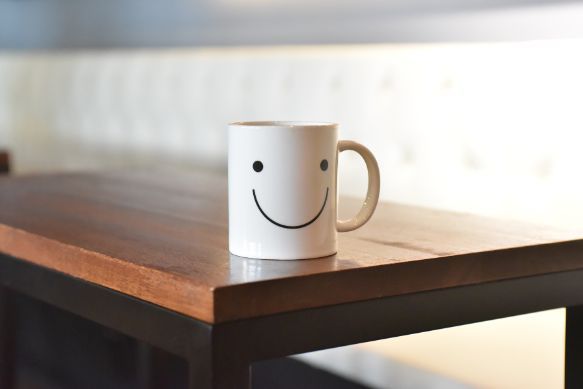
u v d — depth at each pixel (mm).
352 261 1050
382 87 1846
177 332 1009
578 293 1155
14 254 1237
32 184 1618
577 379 1213
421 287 1059
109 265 1086
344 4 2334
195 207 1394
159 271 1022
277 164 1047
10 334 1703
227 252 1101
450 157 1718
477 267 1088
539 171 1600
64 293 1159
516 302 1116
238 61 2277
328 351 1751
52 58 3076
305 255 1058
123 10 3176
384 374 1661
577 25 1762
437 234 1184
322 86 1995
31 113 3188
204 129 2398
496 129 1648
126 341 2055
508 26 1910
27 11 3689
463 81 1694
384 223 1256
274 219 1054
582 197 1543
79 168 2930
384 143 1835
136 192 1531
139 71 2643
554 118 1573
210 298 966
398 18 2188
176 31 2949
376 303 1038
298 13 2480
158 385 1793
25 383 1831
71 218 1307
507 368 1536
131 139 2684
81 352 2018
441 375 1595
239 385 982
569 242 1144
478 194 1677
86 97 2873
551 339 1489
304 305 1004
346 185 1930
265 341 991
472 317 1090
